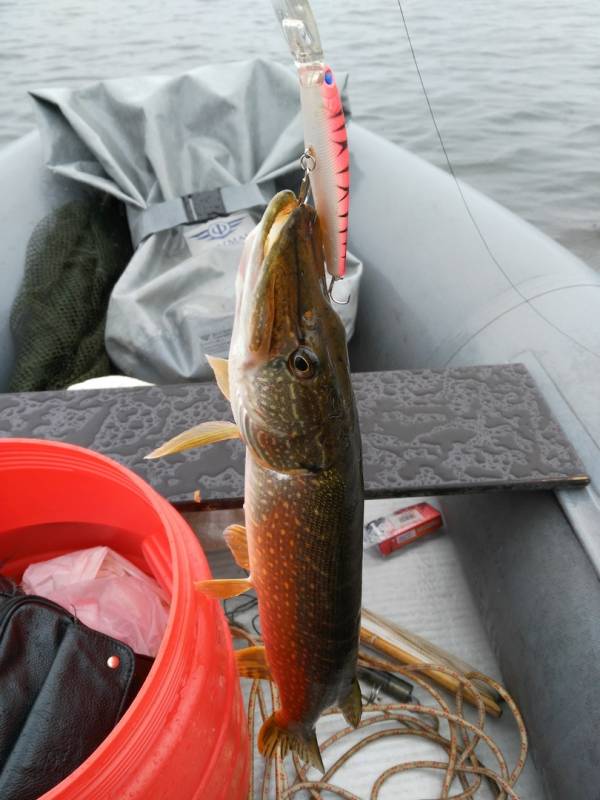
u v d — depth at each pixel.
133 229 1.09
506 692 0.67
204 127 1.13
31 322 1.01
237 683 0.46
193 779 0.40
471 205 1.06
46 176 1.15
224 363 0.45
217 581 0.43
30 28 3.29
